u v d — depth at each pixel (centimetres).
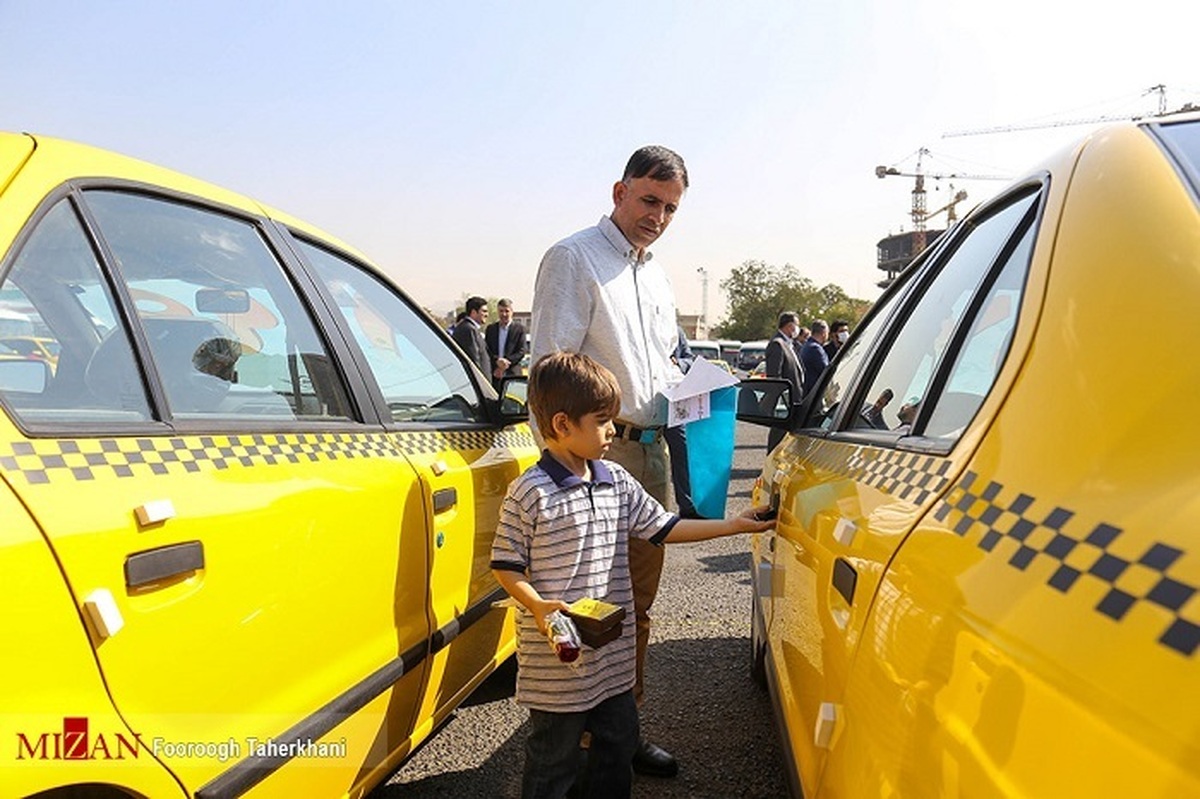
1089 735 72
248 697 167
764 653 282
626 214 285
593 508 226
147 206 186
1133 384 94
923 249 264
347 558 200
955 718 94
